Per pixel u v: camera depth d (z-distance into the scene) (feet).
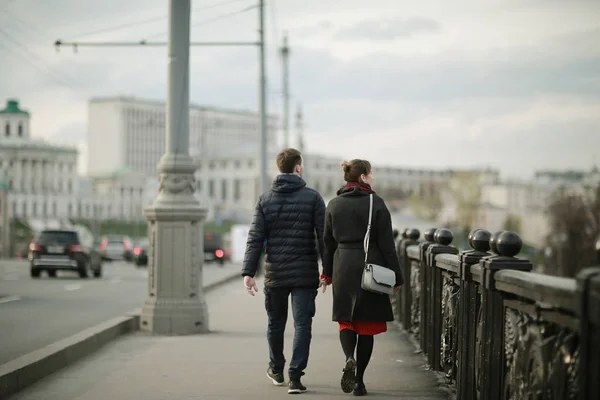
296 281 33.91
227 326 59.88
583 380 16.60
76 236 144.66
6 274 156.66
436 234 38.93
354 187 32.68
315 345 48.83
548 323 19.71
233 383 36.04
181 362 42.19
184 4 56.85
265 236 35.29
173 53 56.54
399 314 60.23
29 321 65.51
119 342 50.34
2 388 33.01
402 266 57.21
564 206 481.46
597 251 16.53
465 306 29.09
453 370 33.73
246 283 34.45
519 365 21.93
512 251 24.14
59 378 37.70
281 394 33.40
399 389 34.24
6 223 389.80
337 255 32.37
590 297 16.33
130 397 33.14
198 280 55.57
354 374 31.58
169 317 54.65
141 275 162.81
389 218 32.09
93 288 113.09
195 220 55.52
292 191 34.37
